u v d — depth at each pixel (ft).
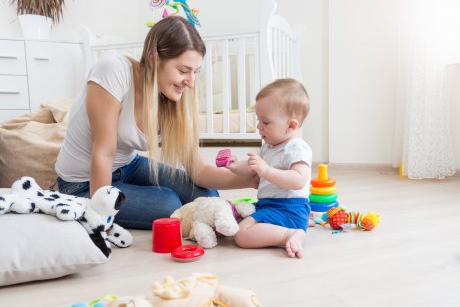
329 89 9.43
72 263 3.15
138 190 4.68
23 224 3.21
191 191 4.99
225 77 7.48
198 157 4.80
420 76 7.76
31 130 6.64
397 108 8.56
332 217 4.51
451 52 7.65
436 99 7.75
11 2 9.53
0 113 8.73
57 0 9.80
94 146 3.94
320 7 9.45
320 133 9.78
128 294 2.94
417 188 7.02
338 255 3.67
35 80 8.93
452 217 4.97
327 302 2.74
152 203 4.57
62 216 3.30
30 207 3.33
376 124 9.12
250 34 7.19
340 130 9.45
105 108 3.88
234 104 10.62
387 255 3.65
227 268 3.41
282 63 8.18
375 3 8.84
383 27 8.84
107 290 3.02
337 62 9.30
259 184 4.38
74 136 4.35
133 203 4.59
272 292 2.91
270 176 3.80
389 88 8.93
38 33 9.25
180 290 2.03
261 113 4.12
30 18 9.12
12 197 3.29
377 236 4.24
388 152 9.10
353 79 9.21
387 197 6.29
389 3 8.73
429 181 7.71
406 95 8.14
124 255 3.81
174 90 4.03
